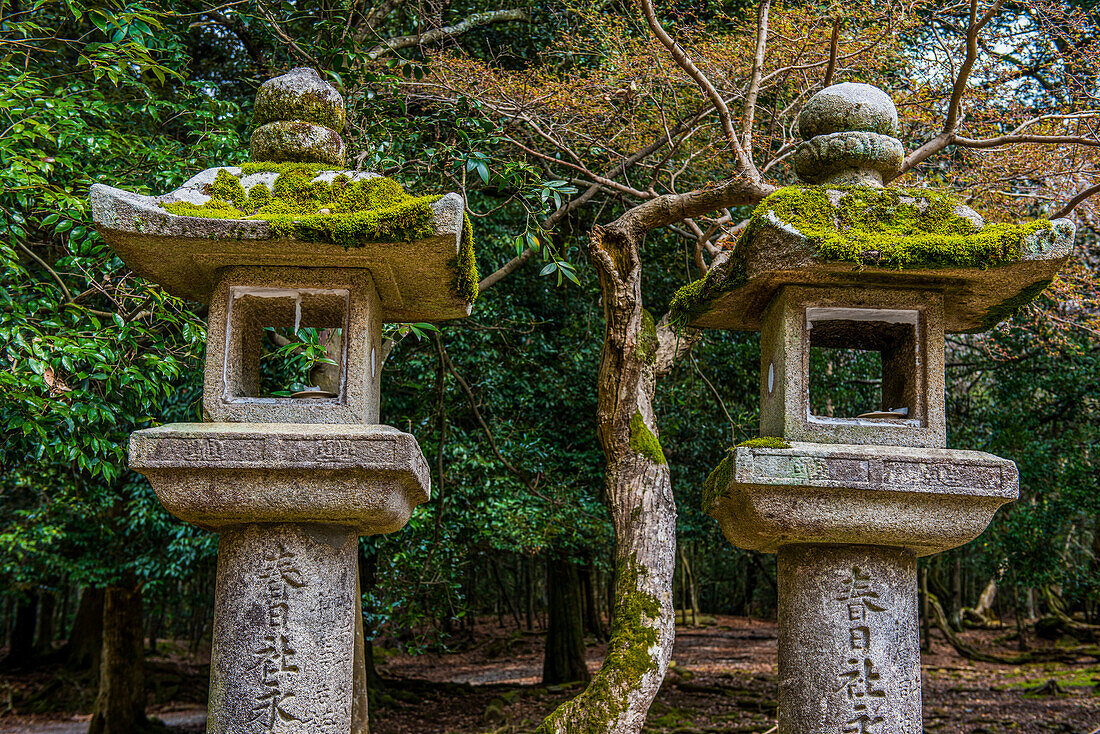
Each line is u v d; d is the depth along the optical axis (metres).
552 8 8.35
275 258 3.02
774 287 3.30
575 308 9.77
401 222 2.85
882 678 3.08
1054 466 10.49
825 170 3.34
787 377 3.18
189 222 2.83
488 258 8.52
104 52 4.61
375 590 9.07
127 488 9.19
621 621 4.08
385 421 8.78
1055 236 2.93
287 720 2.88
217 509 2.90
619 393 4.36
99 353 4.31
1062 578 11.42
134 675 12.21
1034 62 6.84
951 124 5.20
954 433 11.12
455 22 9.12
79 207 4.32
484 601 27.09
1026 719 11.21
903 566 3.19
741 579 28.03
